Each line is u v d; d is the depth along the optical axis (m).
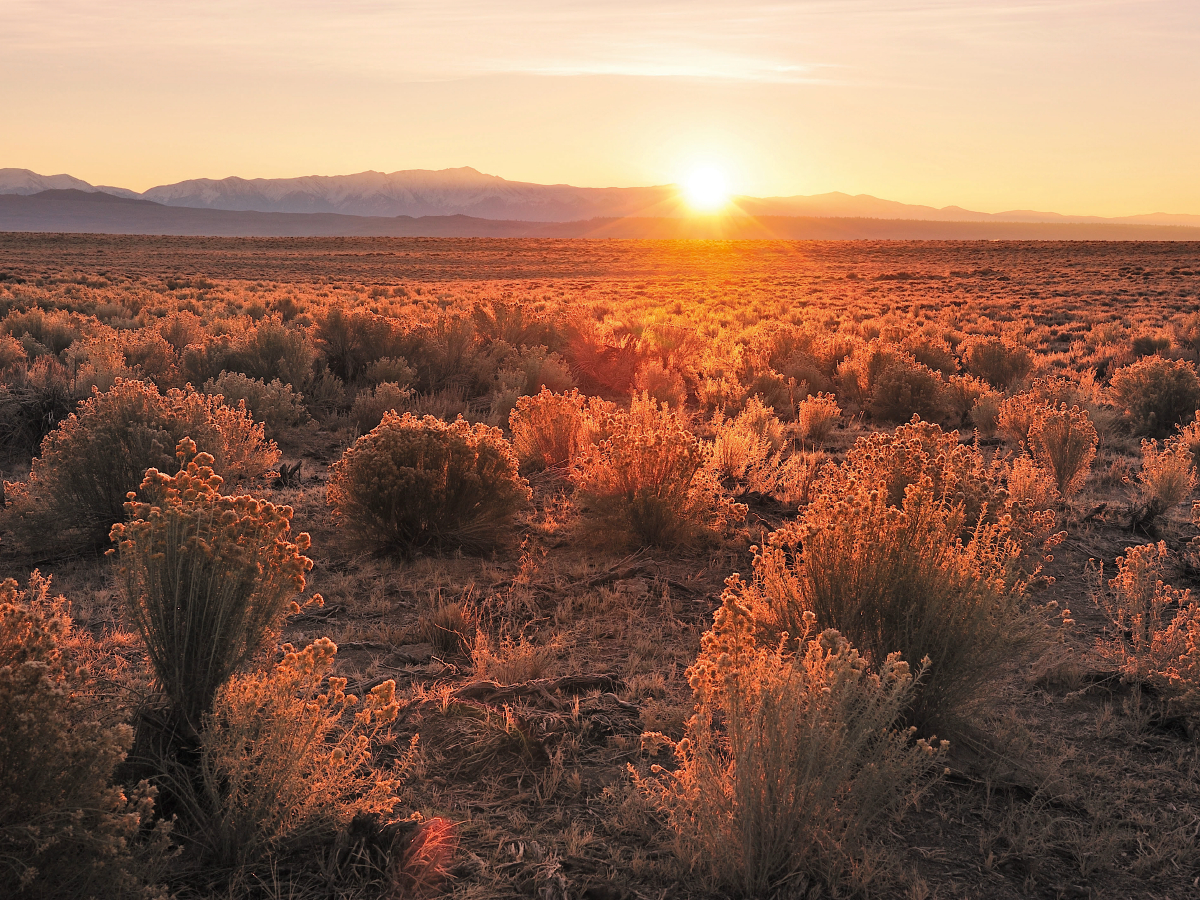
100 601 5.80
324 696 3.27
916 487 4.85
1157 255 78.19
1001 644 4.12
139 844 2.93
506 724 4.12
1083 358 21.53
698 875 3.15
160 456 7.07
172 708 3.54
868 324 29.39
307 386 14.41
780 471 9.75
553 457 10.10
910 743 4.04
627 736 4.20
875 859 3.21
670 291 51.69
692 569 6.84
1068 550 7.43
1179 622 5.09
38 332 18.75
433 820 3.31
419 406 13.32
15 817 2.53
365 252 97.25
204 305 33.72
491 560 7.02
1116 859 3.37
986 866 3.29
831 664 3.29
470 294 44.91
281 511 3.79
